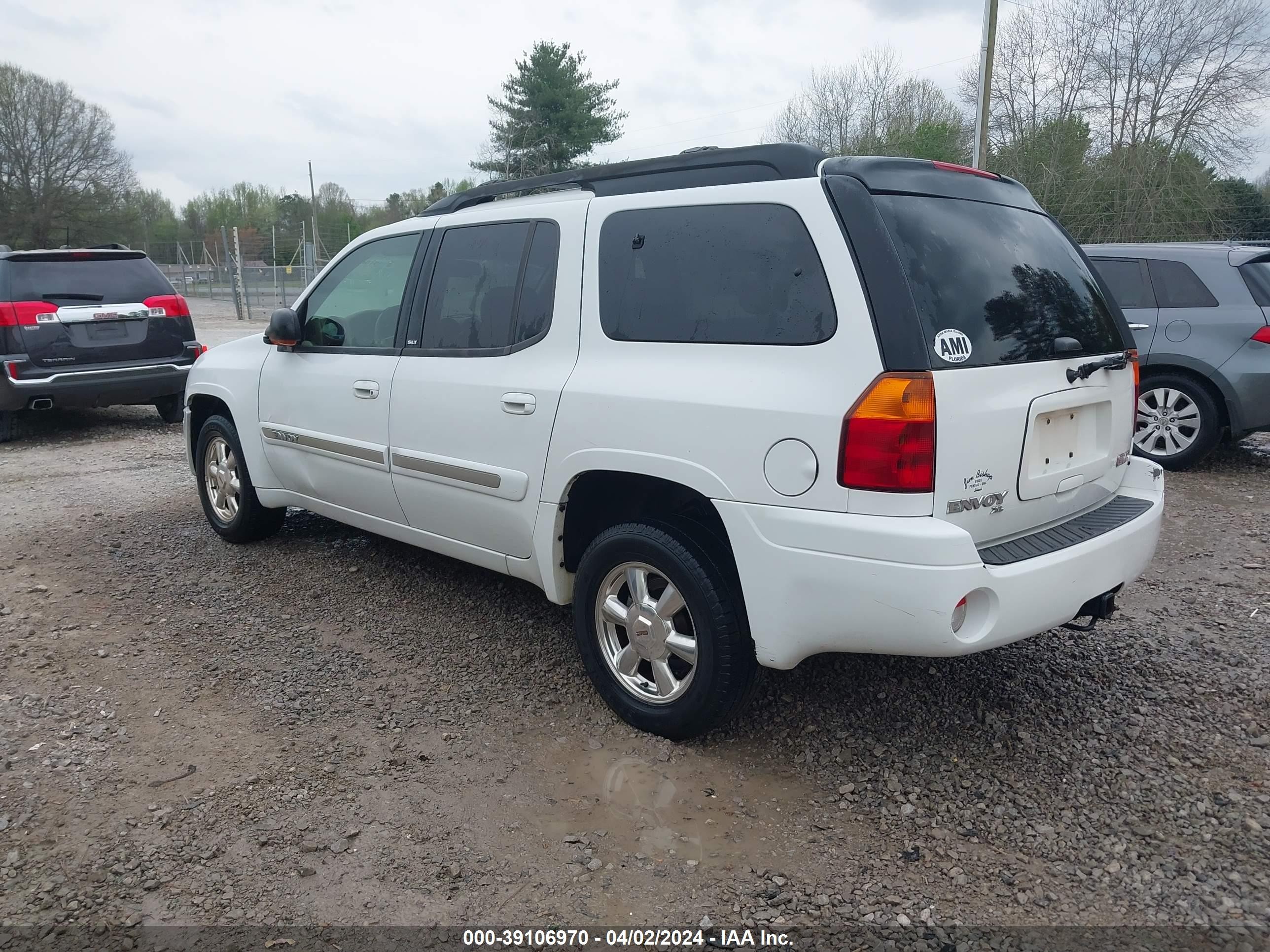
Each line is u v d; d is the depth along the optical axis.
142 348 9.38
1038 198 29.05
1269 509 6.20
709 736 3.34
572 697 3.64
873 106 36.41
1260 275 7.02
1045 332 3.04
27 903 2.50
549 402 3.41
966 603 2.63
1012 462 2.85
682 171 3.33
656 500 3.49
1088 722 3.38
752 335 2.91
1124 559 3.10
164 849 2.72
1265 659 3.86
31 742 3.30
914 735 3.32
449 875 2.62
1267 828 2.75
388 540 5.58
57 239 48.22
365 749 3.27
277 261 42.88
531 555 3.67
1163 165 27.94
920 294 2.70
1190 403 7.25
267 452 5.04
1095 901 2.47
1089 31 28.48
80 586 4.88
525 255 3.67
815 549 2.71
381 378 4.20
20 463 8.12
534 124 39.69
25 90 46.50
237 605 4.59
